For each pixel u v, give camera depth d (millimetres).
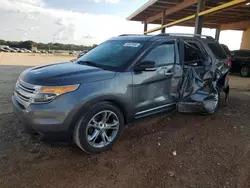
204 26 18875
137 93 3379
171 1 10844
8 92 6277
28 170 2617
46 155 2957
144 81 3436
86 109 2842
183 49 4191
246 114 4844
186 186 2418
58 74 2926
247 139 3613
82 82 2832
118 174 2604
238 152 3186
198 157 3021
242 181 2529
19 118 2883
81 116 2826
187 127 4047
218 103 4965
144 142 3414
